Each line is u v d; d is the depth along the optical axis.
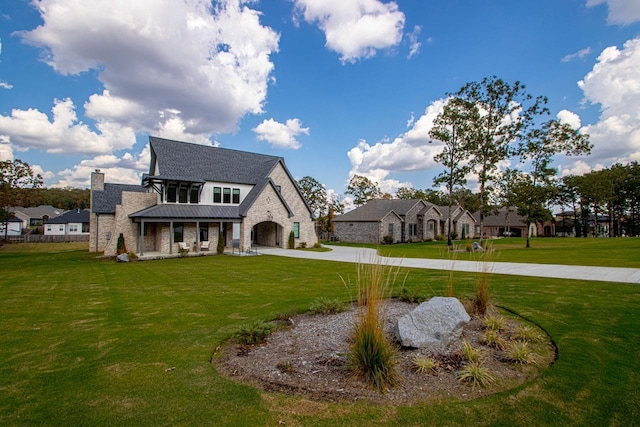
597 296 7.54
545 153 24.23
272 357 4.51
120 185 27.34
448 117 25.97
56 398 3.49
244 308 7.25
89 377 3.97
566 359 4.25
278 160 26.56
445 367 4.09
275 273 12.67
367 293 4.29
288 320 6.16
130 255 17.83
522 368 4.08
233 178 25.03
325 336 5.28
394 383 3.69
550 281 9.56
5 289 9.92
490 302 6.93
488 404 3.28
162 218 19.47
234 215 22.70
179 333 5.61
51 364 4.38
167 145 24.02
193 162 24.12
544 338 5.09
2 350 4.90
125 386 3.74
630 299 7.18
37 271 14.04
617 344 4.71
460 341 4.91
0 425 3.02
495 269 12.24
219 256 19.69
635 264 13.08
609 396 3.37
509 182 24.94
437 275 11.15
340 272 12.73
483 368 3.89
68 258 19.89
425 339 4.59
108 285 10.46
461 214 43.59
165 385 3.75
